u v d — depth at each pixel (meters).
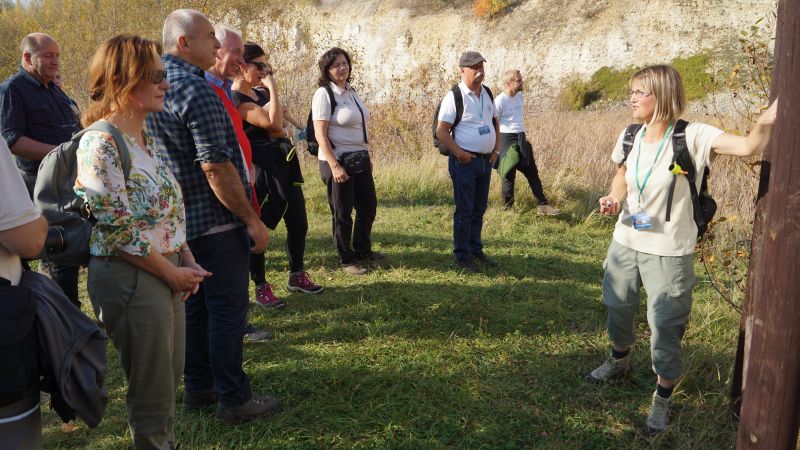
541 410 3.29
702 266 5.63
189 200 2.83
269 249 6.26
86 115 2.28
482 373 3.68
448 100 5.35
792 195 1.81
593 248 6.42
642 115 2.99
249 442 2.98
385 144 12.29
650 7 29.98
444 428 3.13
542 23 32.72
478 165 5.46
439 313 4.50
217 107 2.73
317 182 9.42
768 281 1.92
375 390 3.45
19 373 1.75
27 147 4.11
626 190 3.23
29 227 1.82
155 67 2.22
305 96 14.27
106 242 2.15
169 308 2.36
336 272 5.54
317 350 3.97
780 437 1.96
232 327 3.00
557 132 12.16
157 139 2.74
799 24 1.74
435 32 35.47
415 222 7.27
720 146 2.80
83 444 3.01
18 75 4.17
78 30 16.53
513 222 7.27
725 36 27.81
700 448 2.95
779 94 1.84
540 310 4.61
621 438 3.06
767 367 1.95
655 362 3.09
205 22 2.78
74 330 1.98
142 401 2.38
